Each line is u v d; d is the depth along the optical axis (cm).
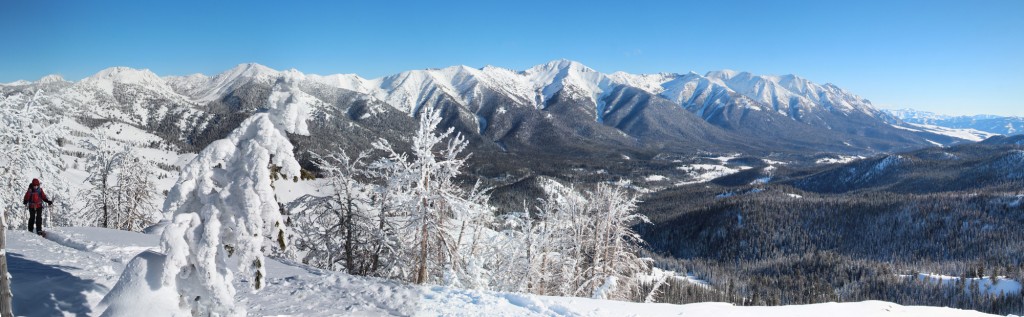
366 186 2073
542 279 2675
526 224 2520
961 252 14788
